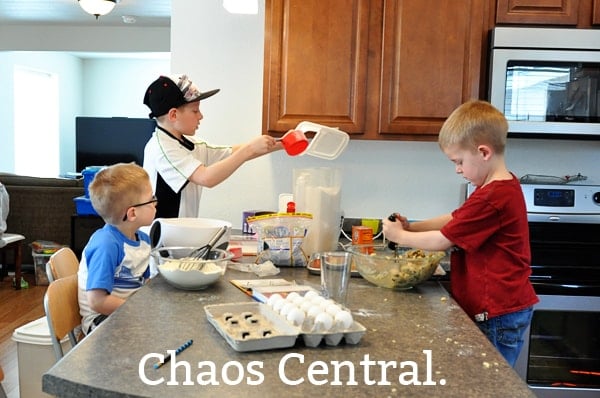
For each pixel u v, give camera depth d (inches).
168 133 78.3
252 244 81.4
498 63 87.0
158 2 213.5
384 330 45.2
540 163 103.6
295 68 89.2
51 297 57.9
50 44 268.4
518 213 57.6
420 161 104.3
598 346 88.2
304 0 88.3
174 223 70.1
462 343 42.4
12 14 239.3
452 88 89.0
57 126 346.0
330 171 73.0
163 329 43.4
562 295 86.9
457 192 104.7
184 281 54.4
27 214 207.2
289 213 69.0
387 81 89.1
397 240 61.1
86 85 378.9
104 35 268.7
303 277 63.1
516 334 57.0
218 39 102.7
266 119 90.5
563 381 88.0
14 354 125.6
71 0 211.2
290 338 40.2
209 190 105.5
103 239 62.9
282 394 33.1
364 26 88.3
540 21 89.0
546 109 88.5
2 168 293.3
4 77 291.6
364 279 63.8
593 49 86.5
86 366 35.9
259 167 104.9
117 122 293.7
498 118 58.4
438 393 33.7
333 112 89.8
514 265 57.3
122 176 64.2
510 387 34.6
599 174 103.8
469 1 87.8
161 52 269.7
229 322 43.0
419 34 88.4
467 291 58.9
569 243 91.7
